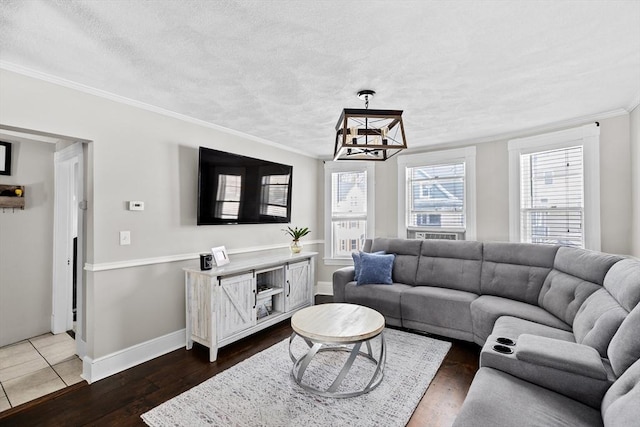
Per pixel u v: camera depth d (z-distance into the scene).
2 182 3.11
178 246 3.16
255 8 1.56
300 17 1.63
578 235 3.40
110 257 2.64
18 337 3.21
